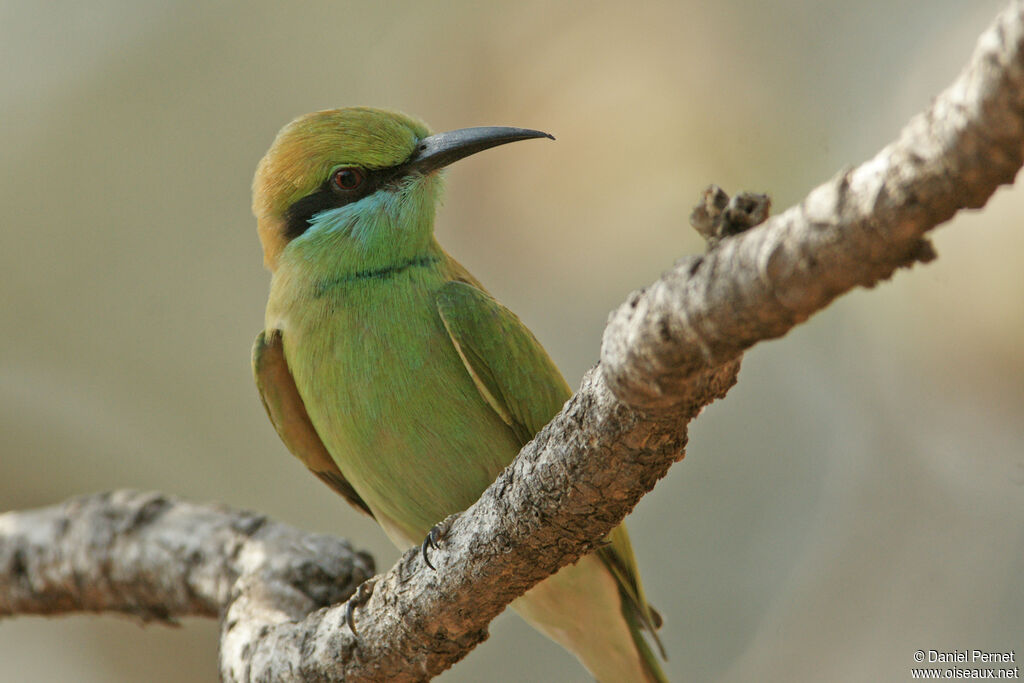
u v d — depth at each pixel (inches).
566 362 460.1
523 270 469.7
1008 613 390.9
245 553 333.4
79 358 503.2
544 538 208.1
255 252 510.0
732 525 471.8
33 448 494.6
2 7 518.3
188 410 506.0
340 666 252.8
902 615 407.8
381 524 325.4
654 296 160.7
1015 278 407.8
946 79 430.6
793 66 447.8
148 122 513.7
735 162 447.8
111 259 506.9
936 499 424.8
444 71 485.7
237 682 277.1
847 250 140.7
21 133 506.9
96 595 366.3
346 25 508.4
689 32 457.7
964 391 426.0
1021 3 123.9
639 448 183.2
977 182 132.0
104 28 520.7
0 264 499.5
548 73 466.6
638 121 456.8
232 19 518.6
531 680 486.3
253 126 511.2
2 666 500.4
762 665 437.1
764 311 149.3
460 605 228.8
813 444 468.4
